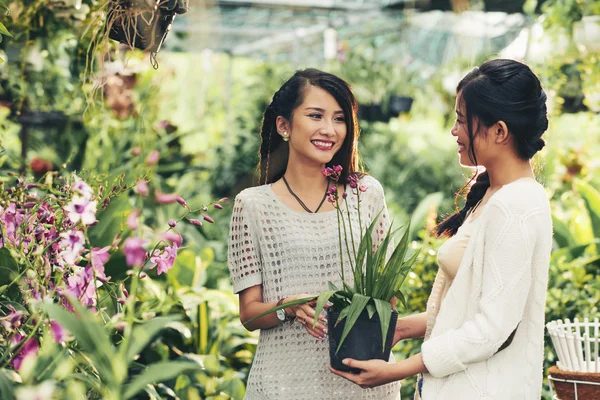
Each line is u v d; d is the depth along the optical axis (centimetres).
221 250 753
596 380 254
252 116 992
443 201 921
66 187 237
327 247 264
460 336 211
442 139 983
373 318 226
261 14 897
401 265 231
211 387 368
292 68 1041
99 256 224
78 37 419
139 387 169
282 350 260
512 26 751
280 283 263
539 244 213
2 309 241
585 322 271
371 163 986
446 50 903
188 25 788
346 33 1004
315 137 258
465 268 218
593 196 564
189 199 823
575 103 724
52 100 487
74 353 213
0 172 337
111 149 609
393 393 267
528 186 217
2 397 180
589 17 633
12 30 407
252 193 269
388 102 974
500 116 218
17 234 239
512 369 214
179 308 401
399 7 827
